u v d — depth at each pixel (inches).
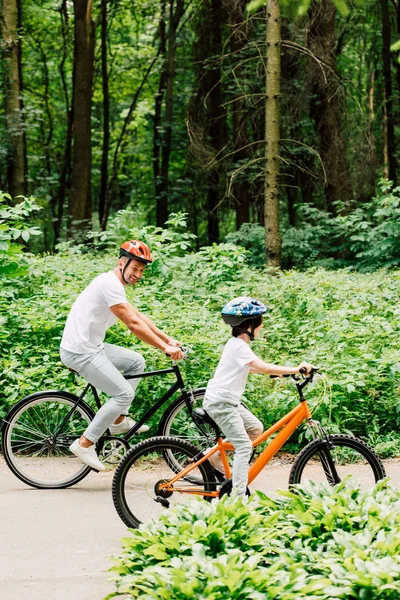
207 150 770.2
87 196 853.2
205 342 339.9
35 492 269.7
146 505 222.4
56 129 1278.3
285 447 323.0
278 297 426.3
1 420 329.1
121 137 1147.3
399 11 983.0
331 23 732.7
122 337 349.1
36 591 180.2
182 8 1018.1
